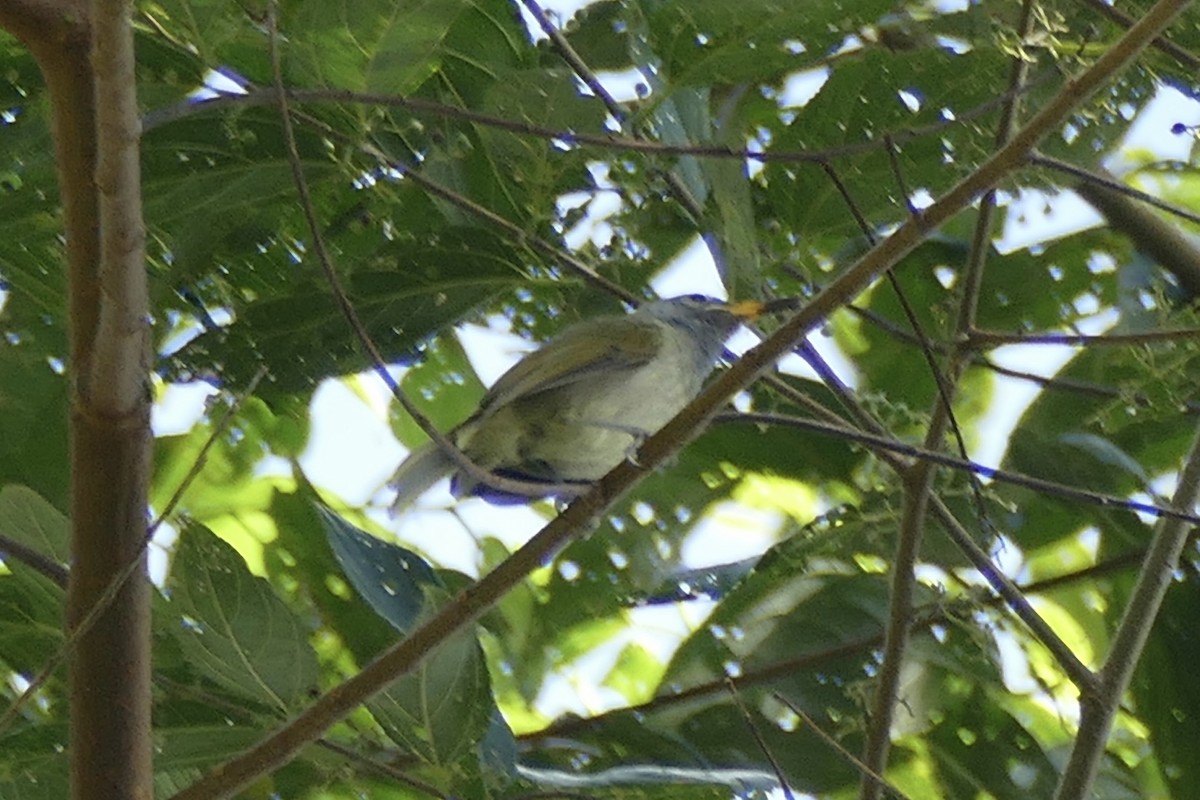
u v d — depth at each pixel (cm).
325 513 978
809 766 1095
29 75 854
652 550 1163
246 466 1167
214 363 940
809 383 1113
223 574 793
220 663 814
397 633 1065
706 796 1005
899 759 1164
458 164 949
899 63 927
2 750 879
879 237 999
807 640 1121
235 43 853
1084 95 691
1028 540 1137
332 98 751
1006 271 1144
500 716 929
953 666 1093
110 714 674
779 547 1079
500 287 962
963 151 946
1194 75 933
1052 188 942
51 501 1004
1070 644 1216
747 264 916
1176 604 1101
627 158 928
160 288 949
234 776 693
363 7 766
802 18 834
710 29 845
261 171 893
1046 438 1114
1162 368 909
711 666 1132
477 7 945
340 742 940
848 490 1148
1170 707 1095
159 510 1162
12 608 904
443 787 859
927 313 1172
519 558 706
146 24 850
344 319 938
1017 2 1005
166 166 881
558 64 1030
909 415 1017
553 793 856
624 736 1076
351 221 991
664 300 1047
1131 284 1112
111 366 627
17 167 876
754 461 1151
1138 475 1086
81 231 634
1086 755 860
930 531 1104
